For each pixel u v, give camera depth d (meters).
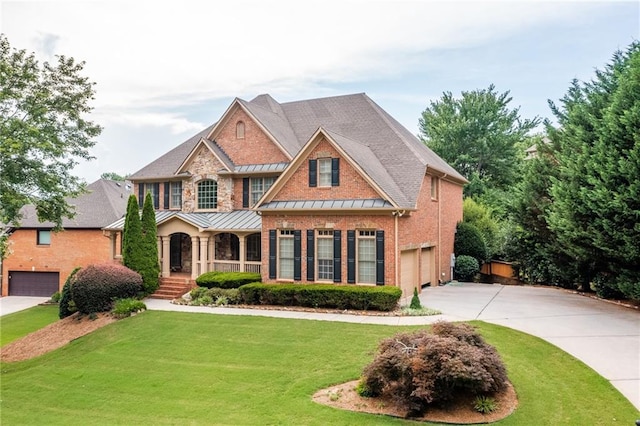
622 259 18.94
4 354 19.12
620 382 10.99
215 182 28.97
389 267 20.36
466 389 10.27
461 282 30.50
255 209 22.83
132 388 12.88
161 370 13.97
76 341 18.47
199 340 16.30
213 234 25.95
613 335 14.94
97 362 15.24
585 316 17.94
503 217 42.03
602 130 19.19
